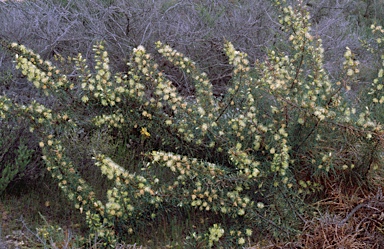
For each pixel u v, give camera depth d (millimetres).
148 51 5270
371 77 5266
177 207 3637
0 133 3637
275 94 3336
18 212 3490
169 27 5480
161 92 3475
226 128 3570
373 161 3607
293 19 3781
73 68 4832
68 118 3662
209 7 6172
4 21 5152
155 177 3430
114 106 3707
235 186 3385
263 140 3424
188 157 3660
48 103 4105
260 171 3412
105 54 3559
